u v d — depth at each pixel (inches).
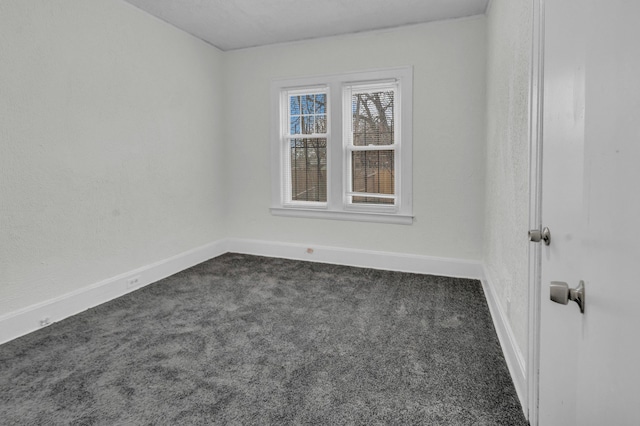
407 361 78.1
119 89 118.2
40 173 95.8
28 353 82.0
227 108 171.3
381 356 80.4
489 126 118.2
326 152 156.6
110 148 115.9
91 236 110.6
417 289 124.5
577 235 35.5
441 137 138.1
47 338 89.4
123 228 121.6
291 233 165.5
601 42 29.3
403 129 142.3
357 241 154.5
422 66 138.4
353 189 154.3
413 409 62.4
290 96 162.4
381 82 144.8
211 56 161.3
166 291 123.3
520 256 68.2
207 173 161.8
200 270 147.0
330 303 112.1
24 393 67.2
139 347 84.8
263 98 164.4
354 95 150.6
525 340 63.4
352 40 147.3
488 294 113.8
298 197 164.4
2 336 87.6
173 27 139.9
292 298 116.3
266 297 117.3
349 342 87.0
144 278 129.3
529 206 58.9
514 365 70.2
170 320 100.1
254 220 171.6
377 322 98.2
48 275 98.7
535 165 55.0
